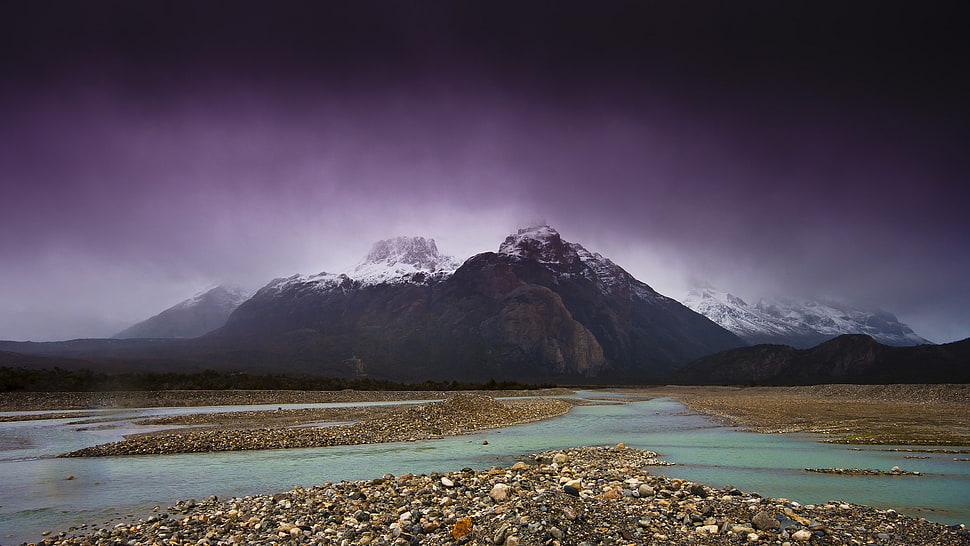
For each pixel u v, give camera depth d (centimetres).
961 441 3456
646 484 1922
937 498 1980
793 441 3612
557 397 11238
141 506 1991
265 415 5819
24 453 3334
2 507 1992
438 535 1468
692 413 6278
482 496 1847
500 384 14762
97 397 7781
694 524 1503
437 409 5244
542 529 1408
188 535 1564
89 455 3186
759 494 1995
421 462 2891
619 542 1369
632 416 5953
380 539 1462
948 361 18675
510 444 3594
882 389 8619
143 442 3450
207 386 10262
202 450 3347
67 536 1625
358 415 5766
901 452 3084
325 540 1474
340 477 2503
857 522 1559
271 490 2242
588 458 2823
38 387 8538
